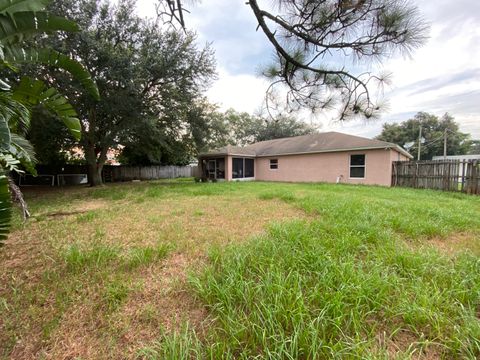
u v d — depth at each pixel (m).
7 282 2.16
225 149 14.55
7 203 1.60
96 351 1.41
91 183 11.62
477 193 7.73
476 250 2.76
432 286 1.89
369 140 11.63
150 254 2.64
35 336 1.53
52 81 7.29
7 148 1.98
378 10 1.93
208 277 1.98
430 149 27.14
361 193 7.51
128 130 9.63
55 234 3.53
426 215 4.22
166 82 9.66
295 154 13.84
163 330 1.52
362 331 1.47
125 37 8.70
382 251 2.53
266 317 1.49
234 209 5.24
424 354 1.34
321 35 2.29
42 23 2.05
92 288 2.02
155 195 7.68
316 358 1.27
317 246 2.59
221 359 1.28
